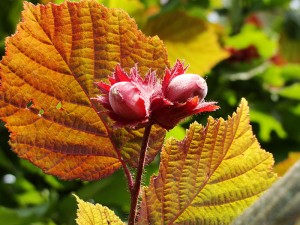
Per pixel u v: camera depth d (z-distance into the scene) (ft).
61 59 0.94
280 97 2.78
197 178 0.92
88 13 0.94
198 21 1.87
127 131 0.95
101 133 0.95
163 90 0.84
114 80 0.86
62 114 0.95
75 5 0.93
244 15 3.11
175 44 1.89
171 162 0.92
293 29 3.16
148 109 0.83
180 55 1.90
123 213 2.10
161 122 0.84
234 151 0.92
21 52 0.93
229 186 0.92
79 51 0.94
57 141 0.95
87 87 0.95
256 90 2.77
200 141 0.92
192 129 0.92
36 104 0.94
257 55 2.77
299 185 0.60
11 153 2.27
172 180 0.92
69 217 2.07
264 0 3.17
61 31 0.93
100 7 0.93
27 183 2.36
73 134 0.95
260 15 3.52
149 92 0.84
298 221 0.59
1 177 2.37
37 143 0.95
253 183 0.92
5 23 2.25
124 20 0.95
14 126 0.94
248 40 2.74
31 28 0.93
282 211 0.60
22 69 0.93
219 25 2.64
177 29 1.88
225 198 0.92
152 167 1.95
